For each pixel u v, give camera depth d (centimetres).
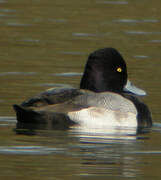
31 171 928
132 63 1891
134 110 1244
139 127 1229
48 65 1842
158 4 3048
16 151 1020
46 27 2472
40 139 1091
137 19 2681
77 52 2034
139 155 1026
